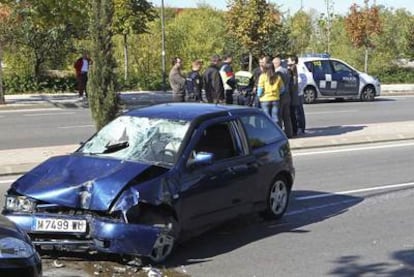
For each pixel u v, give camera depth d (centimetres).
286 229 964
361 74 3341
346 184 1302
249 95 2028
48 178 783
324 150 1739
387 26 5312
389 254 844
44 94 3550
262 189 959
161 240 773
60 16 2878
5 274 556
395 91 3969
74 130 2086
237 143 916
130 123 893
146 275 745
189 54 5766
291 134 1855
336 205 1122
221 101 1877
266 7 4303
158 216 773
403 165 1529
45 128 2134
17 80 3659
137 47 5162
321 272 771
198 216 828
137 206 750
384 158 1622
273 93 1756
